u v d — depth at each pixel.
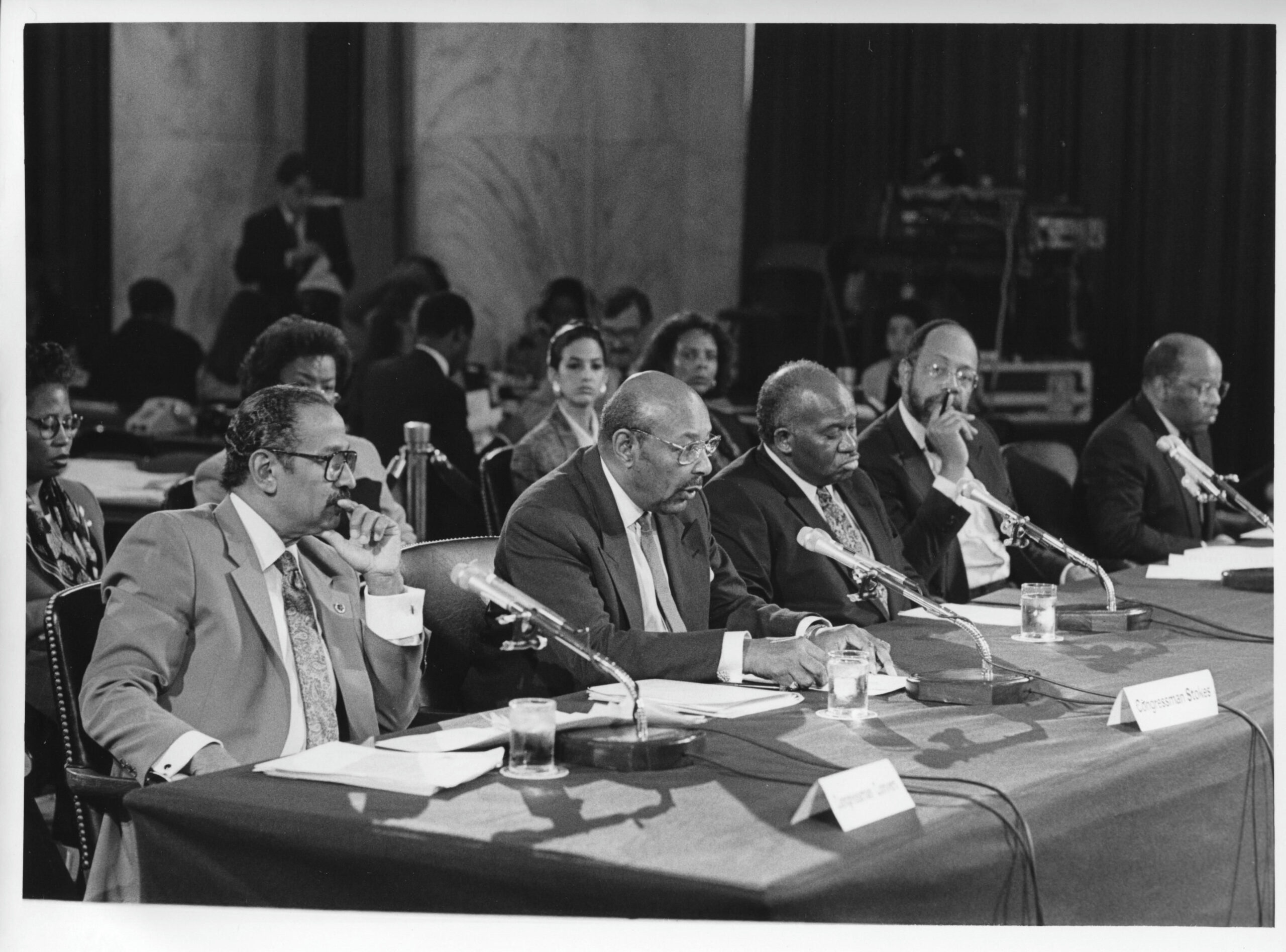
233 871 1.74
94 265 7.70
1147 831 2.00
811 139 7.82
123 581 2.26
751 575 3.10
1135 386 7.73
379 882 1.66
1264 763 2.28
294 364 3.95
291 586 2.37
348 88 7.90
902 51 7.77
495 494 4.36
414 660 2.42
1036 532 3.08
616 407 2.68
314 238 7.73
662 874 1.52
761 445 3.24
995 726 2.15
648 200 7.70
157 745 2.11
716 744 2.03
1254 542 4.68
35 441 2.95
